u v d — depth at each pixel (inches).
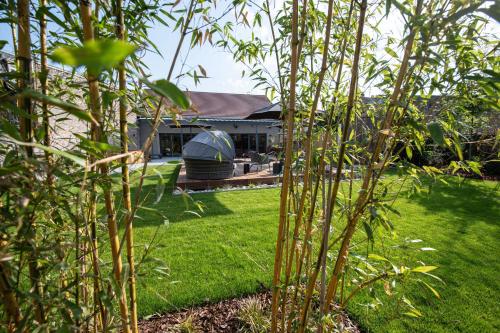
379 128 43.1
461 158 40.5
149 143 33.9
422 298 87.0
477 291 91.4
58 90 35.3
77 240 31.9
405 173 45.8
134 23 39.7
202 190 280.4
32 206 24.7
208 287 92.6
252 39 57.9
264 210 192.4
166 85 12.3
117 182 31.0
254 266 107.7
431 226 154.2
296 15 38.1
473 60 36.4
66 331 26.8
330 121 50.1
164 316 79.2
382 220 41.3
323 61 41.2
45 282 31.9
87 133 34.3
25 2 27.6
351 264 50.0
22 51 27.7
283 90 53.5
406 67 35.0
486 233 143.7
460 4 27.1
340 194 58.9
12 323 28.9
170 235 140.9
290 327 52.0
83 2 27.7
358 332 73.3
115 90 34.8
